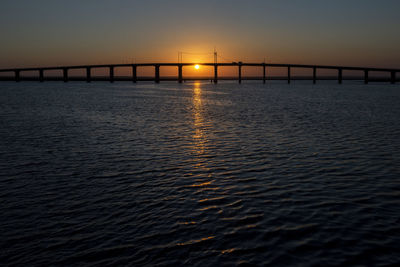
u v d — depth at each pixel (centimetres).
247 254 879
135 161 1886
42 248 921
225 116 4350
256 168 1725
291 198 1280
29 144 2377
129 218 1108
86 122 3647
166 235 985
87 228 1038
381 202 1235
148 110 5209
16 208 1202
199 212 1150
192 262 845
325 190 1374
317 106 6009
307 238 961
